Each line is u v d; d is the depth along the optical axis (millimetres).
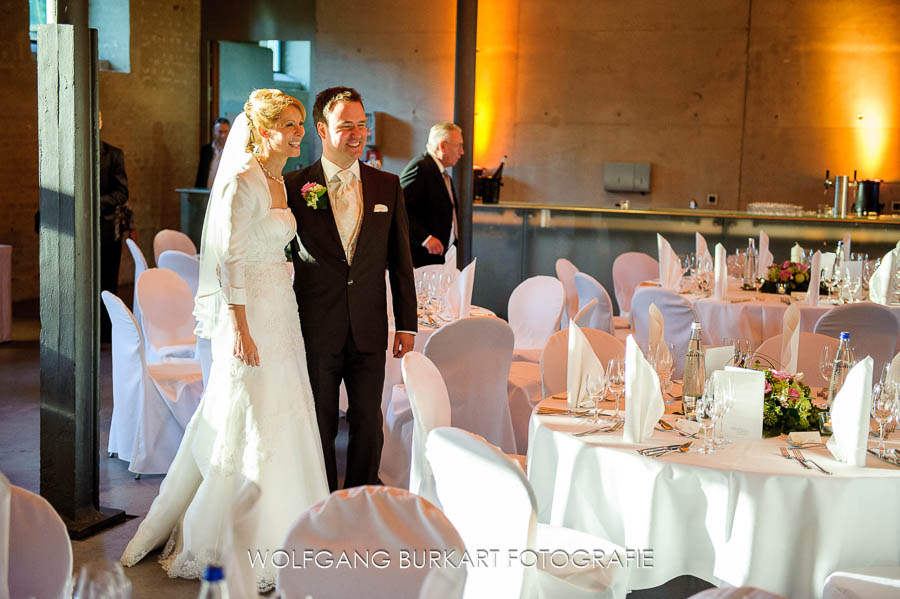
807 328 6004
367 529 1972
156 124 12102
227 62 13156
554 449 3174
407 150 12453
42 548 2037
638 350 3053
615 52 11719
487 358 4309
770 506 2748
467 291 5402
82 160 3850
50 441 3969
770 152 11438
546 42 11891
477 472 2430
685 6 11469
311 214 3729
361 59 12461
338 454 5246
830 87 11195
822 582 2746
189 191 10219
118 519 4137
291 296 3559
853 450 2869
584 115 11898
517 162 12164
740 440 3125
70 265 3861
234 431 3449
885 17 10953
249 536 3402
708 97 11523
